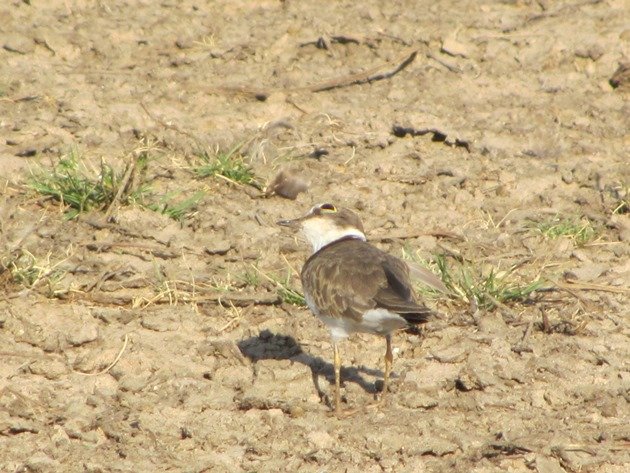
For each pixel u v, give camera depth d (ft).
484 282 43.98
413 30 64.44
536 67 61.72
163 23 64.75
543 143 55.67
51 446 33.71
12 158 51.01
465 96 59.47
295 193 50.70
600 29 64.64
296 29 64.54
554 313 42.70
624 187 52.06
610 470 33.76
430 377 38.27
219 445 34.14
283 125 55.88
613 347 40.45
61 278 42.91
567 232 48.52
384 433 34.86
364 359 39.55
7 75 58.59
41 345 38.91
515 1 68.28
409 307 33.71
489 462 33.86
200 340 39.93
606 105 59.00
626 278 45.37
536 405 37.04
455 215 50.11
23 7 64.85
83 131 53.98
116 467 32.73
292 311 42.29
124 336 39.65
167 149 53.57
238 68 61.00
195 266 44.93
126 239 46.34
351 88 59.93
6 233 45.65
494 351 39.52
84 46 61.77
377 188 51.70
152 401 36.11
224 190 51.13
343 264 35.83
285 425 35.12
